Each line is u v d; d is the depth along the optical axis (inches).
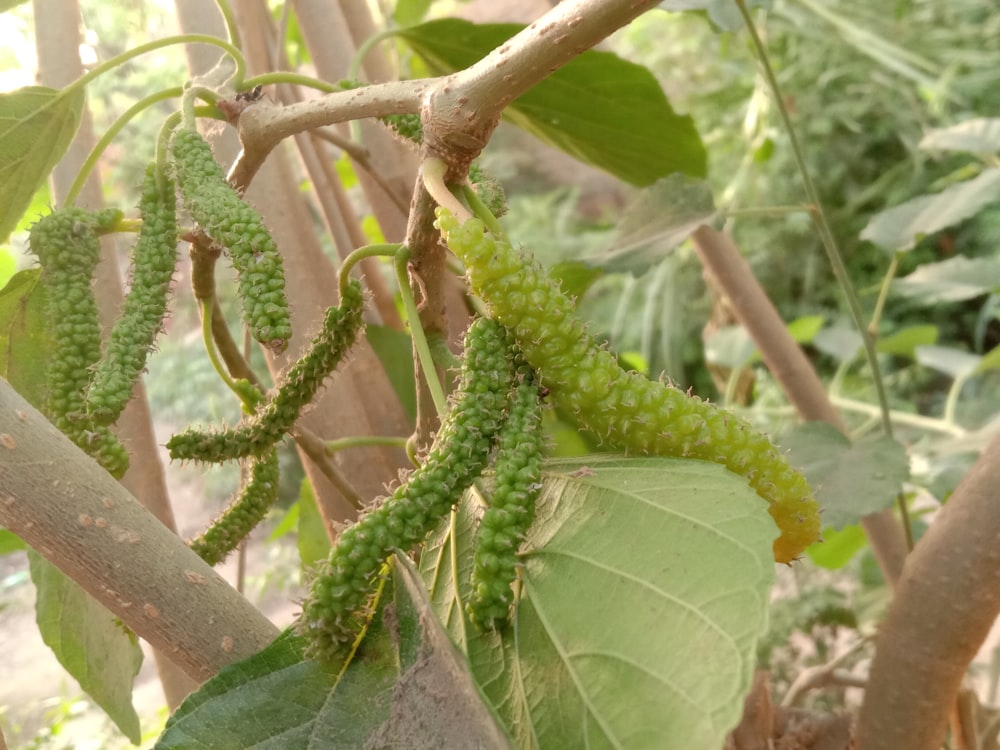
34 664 25.3
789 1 31.9
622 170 13.6
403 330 13.3
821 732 9.7
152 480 10.2
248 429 6.8
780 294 40.3
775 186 39.0
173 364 30.6
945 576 8.0
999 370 34.3
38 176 8.8
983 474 8.0
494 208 7.2
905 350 21.2
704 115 40.6
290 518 16.7
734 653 4.1
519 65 5.0
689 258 38.9
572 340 5.4
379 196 12.5
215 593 5.3
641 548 4.9
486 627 5.0
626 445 5.6
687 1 11.9
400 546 5.1
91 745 21.8
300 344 9.8
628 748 4.2
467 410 5.3
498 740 4.1
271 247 5.5
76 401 6.7
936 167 36.7
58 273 6.9
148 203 6.7
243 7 10.9
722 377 22.7
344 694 5.1
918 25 34.8
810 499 5.7
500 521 5.0
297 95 12.5
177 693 11.2
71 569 5.2
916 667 8.2
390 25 19.0
